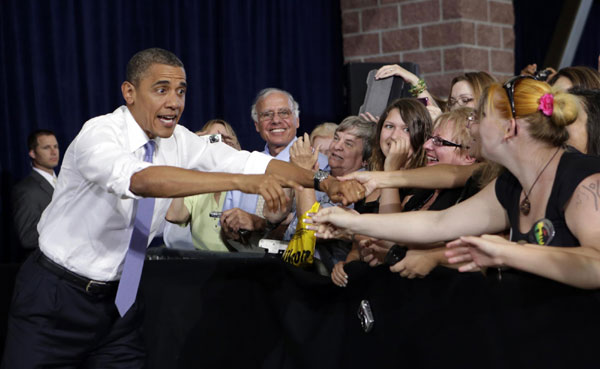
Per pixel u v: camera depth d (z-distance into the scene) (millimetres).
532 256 1181
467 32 4508
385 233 1615
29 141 4066
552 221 1271
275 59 5020
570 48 4469
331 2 5133
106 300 2041
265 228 2635
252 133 4879
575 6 4398
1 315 3008
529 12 5441
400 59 4723
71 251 1961
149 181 1665
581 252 1162
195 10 4676
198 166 2178
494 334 1348
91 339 2049
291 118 3355
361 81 3834
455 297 1447
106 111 4363
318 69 5117
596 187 1204
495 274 1338
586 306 1151
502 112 1328
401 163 2072
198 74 4695
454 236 1541
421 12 4621
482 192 1520
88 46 4293
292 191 2533
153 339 2432
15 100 4176
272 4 4977
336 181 1946
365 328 1736
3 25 4125
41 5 4203
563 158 1289
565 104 1277
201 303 2316
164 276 2402
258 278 2164
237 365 2229
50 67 4227
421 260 1555
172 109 1923
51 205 2023
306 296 1996
